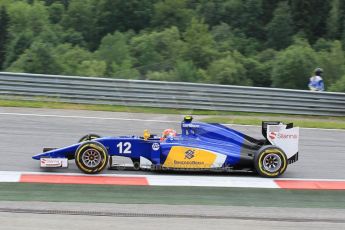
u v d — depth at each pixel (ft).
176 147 44.32
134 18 336.29
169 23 330.13
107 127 65.51
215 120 74.59
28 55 212.64
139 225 32.07
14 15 317.01
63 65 216.33
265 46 310.24
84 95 79.82
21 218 32.30
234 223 33.55
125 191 39.78
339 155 57.36
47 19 327.88
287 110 82.33
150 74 208.23
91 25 335.67
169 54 262.47
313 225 34.09
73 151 44.39
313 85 86.17
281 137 46.91
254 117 79.71
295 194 41.68
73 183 41.16
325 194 42.24
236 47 294.66
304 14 319.06
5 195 37.35
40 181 41.32
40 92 79.46
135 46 272.51
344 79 180.14
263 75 243.40
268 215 35.88
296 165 51.60
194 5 351.67
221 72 228.63
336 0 321.11
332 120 81.76
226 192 41.06
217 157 44.55
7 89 79.36
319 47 291.99
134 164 44.93
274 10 330.95
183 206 36.91
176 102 80.48
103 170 44.75
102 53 263.70
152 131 64.69
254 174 46.98
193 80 202.08
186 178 44.39
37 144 54.54
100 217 33.35
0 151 50.75
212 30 308.40
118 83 79.97
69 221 32.17
